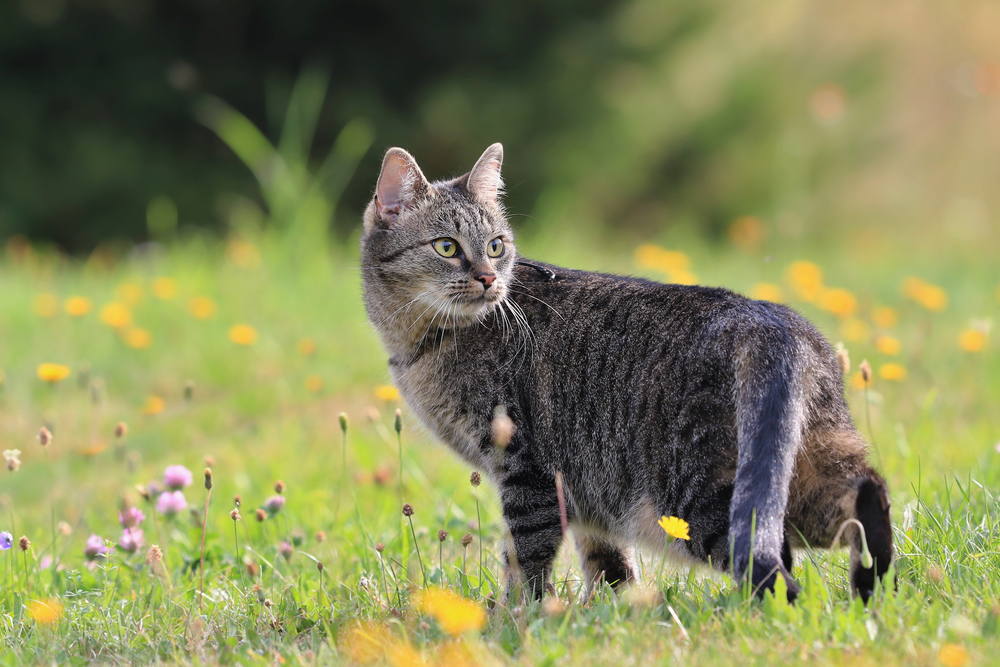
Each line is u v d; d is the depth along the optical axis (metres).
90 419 11.71
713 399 5.73
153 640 5.83
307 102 26.25
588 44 28.11
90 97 27.36
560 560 7.48
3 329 14.34
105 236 27.03
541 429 6.47
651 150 30.05
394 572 6.64
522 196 27.91
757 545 5.13
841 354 6.73
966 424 9.77
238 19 27.45
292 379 12.61
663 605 5.53
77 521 8.63
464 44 27.92
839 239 29.47
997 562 5.88
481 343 6.81
